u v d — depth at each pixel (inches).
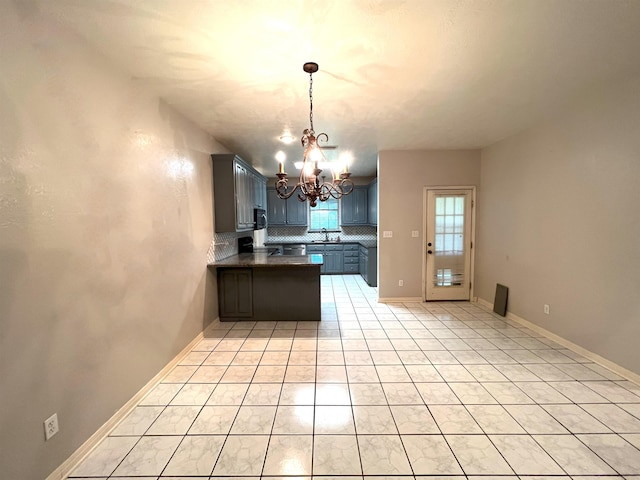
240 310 159.2
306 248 294.2
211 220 148.8
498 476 62.9
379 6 60.1
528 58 81.0
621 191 97.3
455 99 107.0
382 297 193.0
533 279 140.3
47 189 60.2
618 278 99.7
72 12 60.2
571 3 60.0
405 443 72.1
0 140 51.6
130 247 86.0
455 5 60.2
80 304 68.4
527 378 99.9
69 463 64.8
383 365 110.2
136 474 64.2
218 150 158.4
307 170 101.0
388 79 91.4
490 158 174.1
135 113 88.5
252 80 90.7
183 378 102.2
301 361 113.9
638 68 87.8
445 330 144.2
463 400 88.6
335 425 78.4
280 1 58.1
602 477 62.4
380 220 189.0
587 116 108.0
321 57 78.7
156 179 99.5
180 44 72.1
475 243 189.9
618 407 84.3
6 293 52.7
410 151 185.0
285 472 64.4
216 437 74.5
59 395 62.9
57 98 62.5
